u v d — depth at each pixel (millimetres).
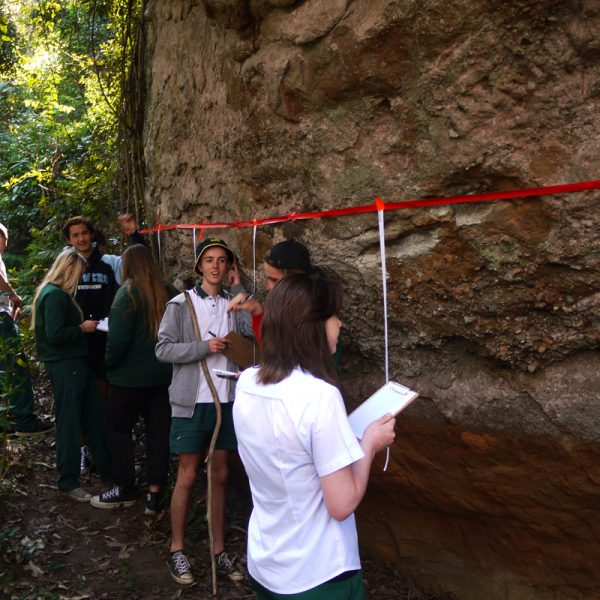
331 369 1967
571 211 2398
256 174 3570
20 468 4766
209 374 3605
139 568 3762
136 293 4211
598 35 2271
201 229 4305
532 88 2426
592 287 2459
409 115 2752
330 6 2918
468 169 2604
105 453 4703
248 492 4414
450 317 2863
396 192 2848
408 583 3494
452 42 2545
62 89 11375
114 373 4309
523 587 3068
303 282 2025
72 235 4871
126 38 6109
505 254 2607
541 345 2648
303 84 3094
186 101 4328
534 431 2723
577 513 2756
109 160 7871
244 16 3387
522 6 2355
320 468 1822
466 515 3182
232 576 3639
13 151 10930
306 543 1859
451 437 3004
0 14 9109
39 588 3521
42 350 4543
